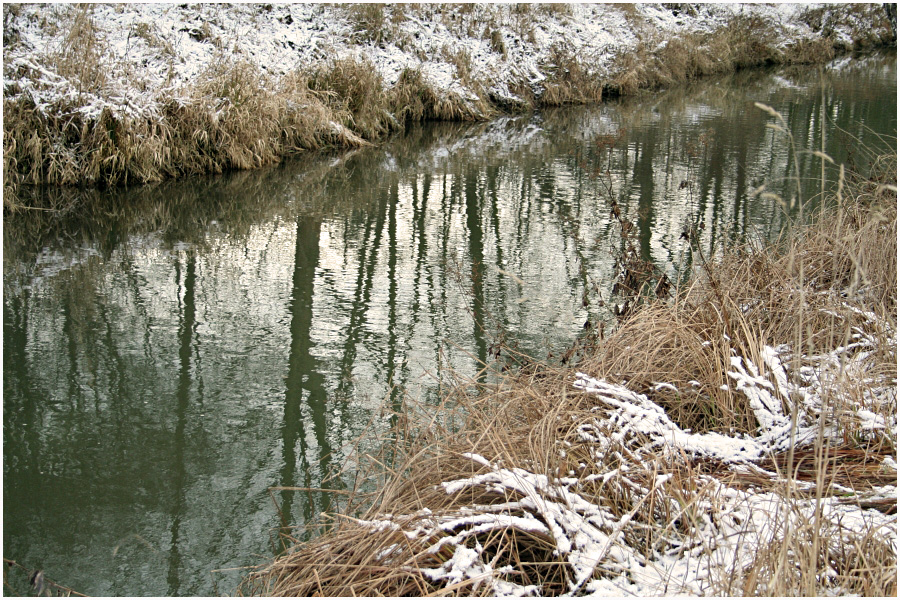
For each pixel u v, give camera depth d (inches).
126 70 418.9
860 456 120.6
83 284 268.8
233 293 257.9
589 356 176.6
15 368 205.9
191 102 424.8
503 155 495.2
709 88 815.7
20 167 386.6
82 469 162.2
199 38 508.4
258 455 165.3
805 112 616.7
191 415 181.9
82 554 137.4
